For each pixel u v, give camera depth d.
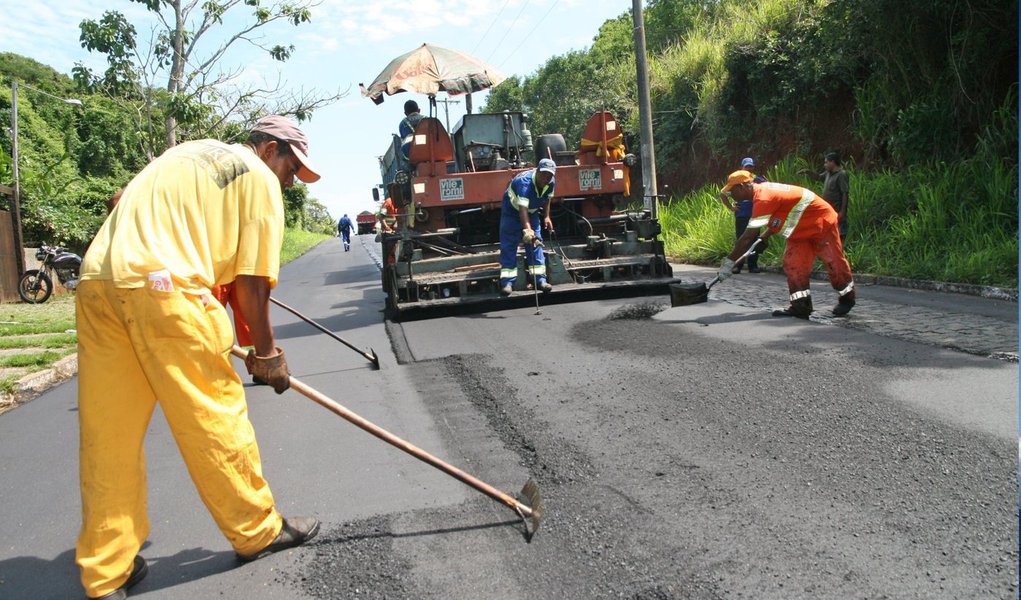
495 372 5.03
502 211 7.64
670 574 2.30
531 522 2.68
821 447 3.24
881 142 11.61
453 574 2.41
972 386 3.92
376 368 5.54
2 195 15.36
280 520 2.67
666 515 2.71
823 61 12.41
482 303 8.14
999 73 9.59
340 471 3.46
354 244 35.62
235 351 2.58
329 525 2.87
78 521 3.19
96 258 2.30
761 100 14.97
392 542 2.68
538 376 4.85
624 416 3.88
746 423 3.62
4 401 5.59
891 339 5.17
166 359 2.28
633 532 2.60
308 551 2.66
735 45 15.16
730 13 17.89
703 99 16.72
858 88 11.98
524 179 7.40
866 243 9.68
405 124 10.15
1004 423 3.35
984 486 2.74
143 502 2.46
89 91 14.19
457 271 8.08
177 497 3.32
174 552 2.76
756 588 2.18
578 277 8.19
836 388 4.06
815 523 2.55
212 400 2.39
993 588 2.09
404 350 6.02
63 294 15.13
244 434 2.50
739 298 7.68
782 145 14.68
